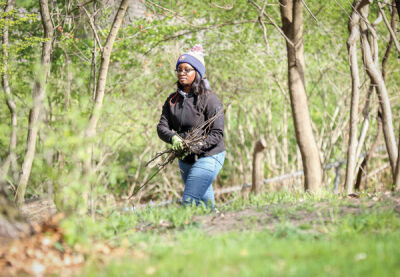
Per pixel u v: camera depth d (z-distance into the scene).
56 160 7.94
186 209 6.97
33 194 9.66
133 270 4.48
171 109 7.59
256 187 12.03
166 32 12.70
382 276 3.88
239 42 13.34
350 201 7.31
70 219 5.14
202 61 7.59
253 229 5.94
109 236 5.70
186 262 4.58
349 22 10.42
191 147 7.29
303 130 10.90
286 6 10.65
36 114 8.38
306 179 11.02
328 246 4.89
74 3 11.37
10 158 8.66
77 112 5.26
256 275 4.09
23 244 4.84
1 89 10.41
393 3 11.13
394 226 5.73
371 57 10.65
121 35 12.33
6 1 10.32
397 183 10.55
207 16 13.46
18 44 10.12
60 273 4.53
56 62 11.52
